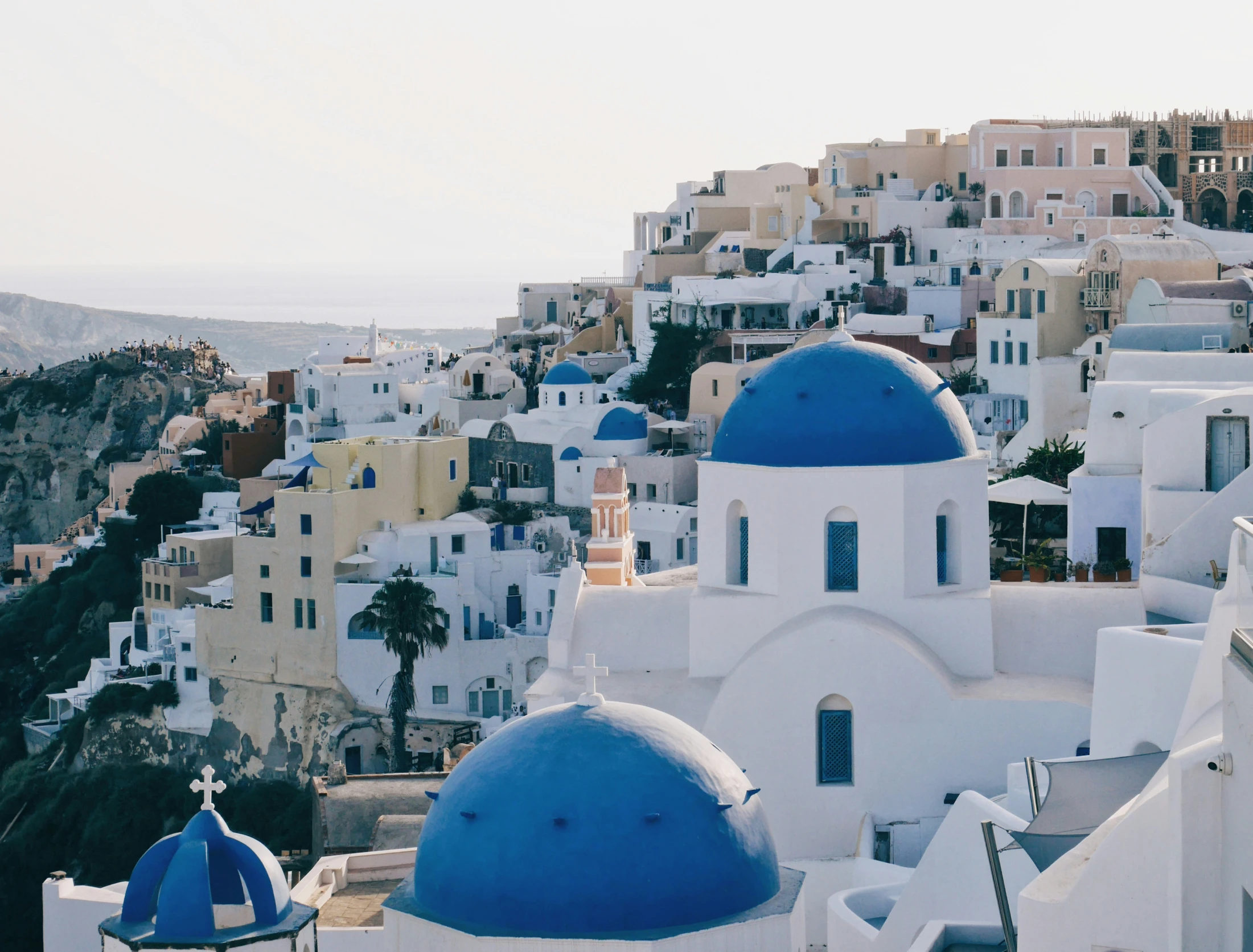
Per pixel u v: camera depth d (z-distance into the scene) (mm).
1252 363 55344
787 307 134375
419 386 152500
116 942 23047
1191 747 20844
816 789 39750
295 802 97812
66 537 182250
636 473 112938
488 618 103000
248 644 102500
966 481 41438
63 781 106188
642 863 23422
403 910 23953
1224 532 42000
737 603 41438
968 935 29312
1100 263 97938
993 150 139000
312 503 100250
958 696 39562
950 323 124375
